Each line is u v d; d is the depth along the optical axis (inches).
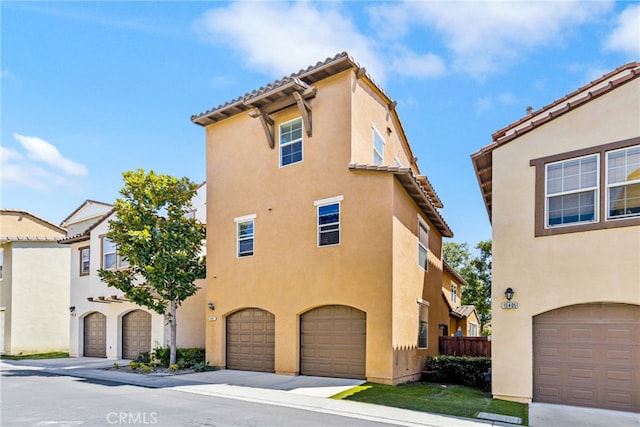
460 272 1524.4
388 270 520.4
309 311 582.2
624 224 393.1
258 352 623.5
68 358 881.5
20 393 447.8
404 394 444.1
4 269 1034.1
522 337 427.8
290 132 633.6
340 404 394.3
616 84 410.3
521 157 454.9
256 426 313.3
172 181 668.1
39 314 1026.1
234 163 689.0
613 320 396.2
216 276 679.1
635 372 381.1
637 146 398.6
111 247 876.0
